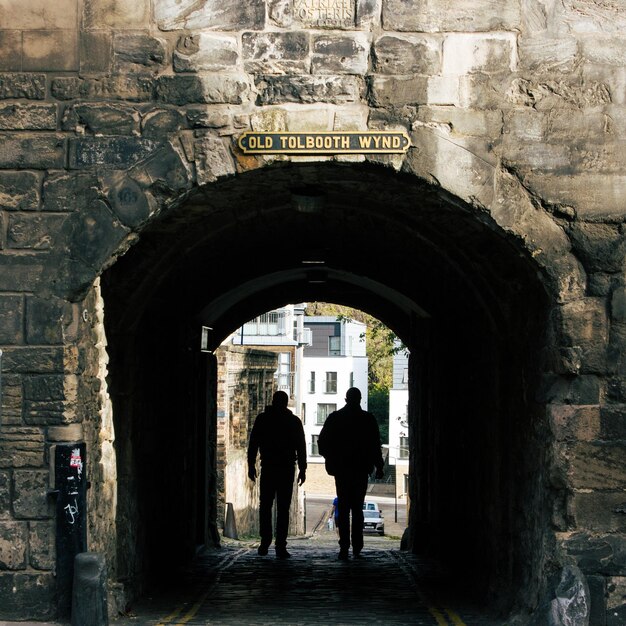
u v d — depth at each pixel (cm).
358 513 1627
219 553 1755
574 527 952
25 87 985
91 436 1010
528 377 1052
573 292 973
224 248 1401
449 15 984
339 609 1148
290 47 980
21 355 969
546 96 980
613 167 977
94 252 978
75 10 988
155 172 978
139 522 1229
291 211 1241
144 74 984
